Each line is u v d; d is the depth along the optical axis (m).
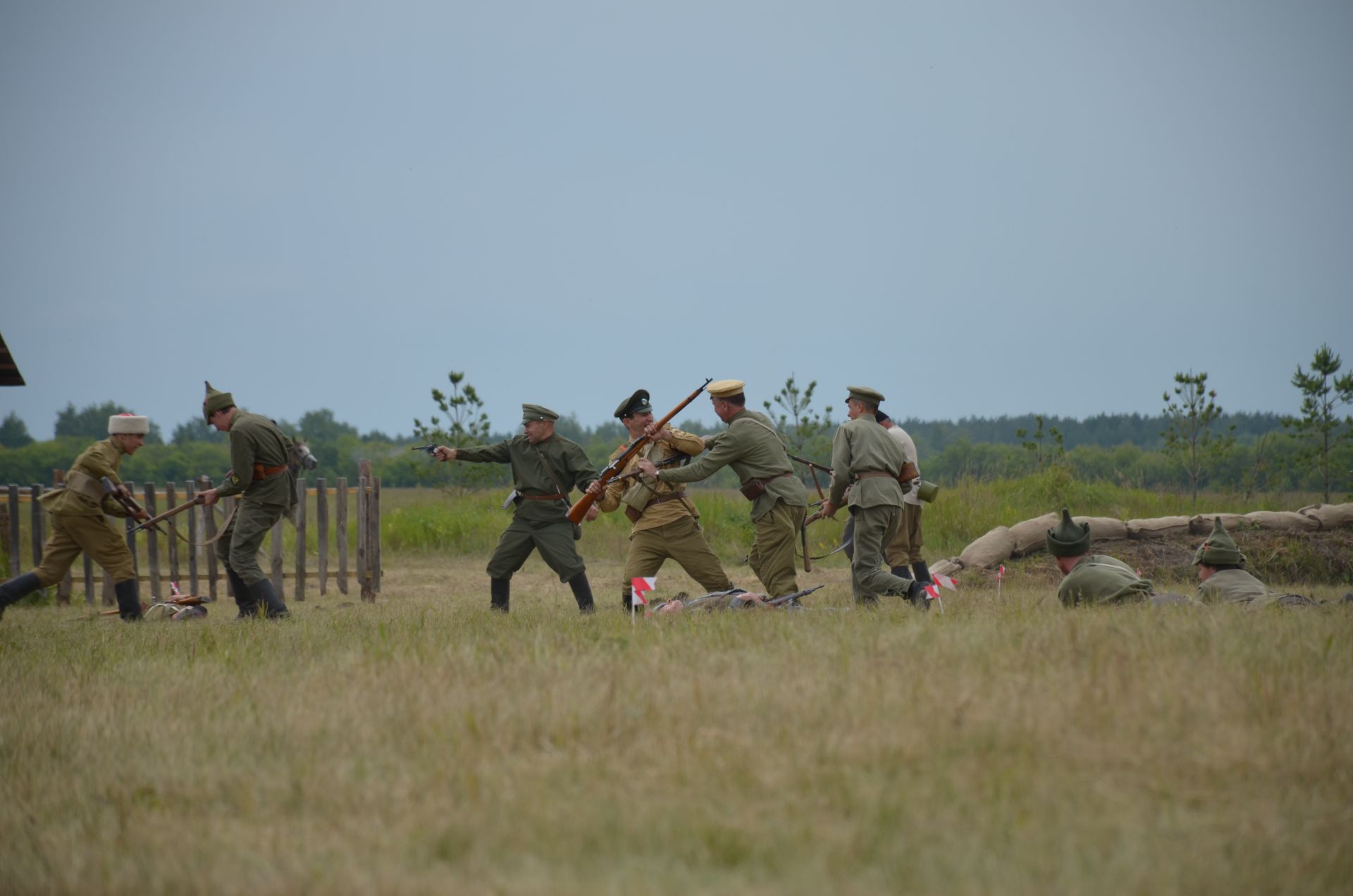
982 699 19.20
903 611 32.25
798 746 17.41
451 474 98.25
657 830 14.62
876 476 35.44
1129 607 29.88
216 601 52.09
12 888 14.01
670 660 23.78
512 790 16.30
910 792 15.36
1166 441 91.62
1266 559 52.53
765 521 36.16
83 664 28.39
